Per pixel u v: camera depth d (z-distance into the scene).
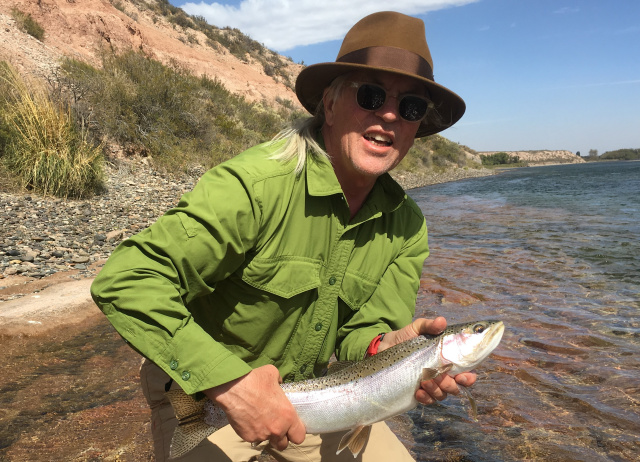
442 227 13.31
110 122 15.84
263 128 26.47
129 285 1.71
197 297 2.06
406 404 2.08
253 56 44.44
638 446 3.13
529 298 6.31
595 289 6.64
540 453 3.09
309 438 2.38
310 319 2.13
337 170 2.17
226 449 2.21
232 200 1.83
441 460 3.07
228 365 1.69
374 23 2.11
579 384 3.97
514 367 4.31
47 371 4.21
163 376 2.29
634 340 4.81
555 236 11.03
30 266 6.95
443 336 2.07
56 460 3.00
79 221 9.83
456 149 62.03
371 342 2.25
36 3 23.05
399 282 2.36
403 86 2.10
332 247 2.10
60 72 17.08
